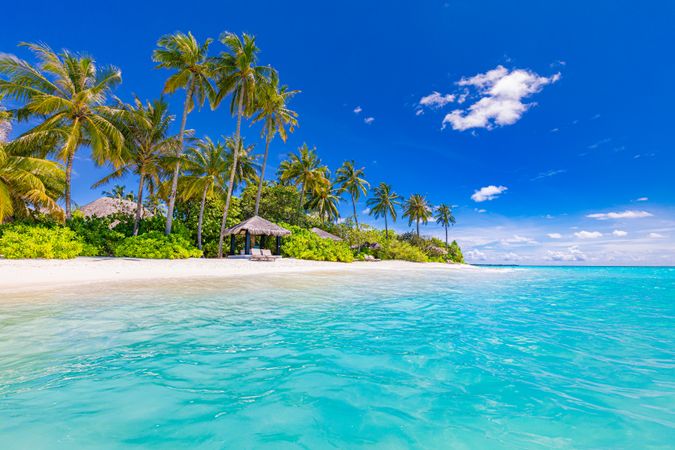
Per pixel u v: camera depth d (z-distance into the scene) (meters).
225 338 5.29
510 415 3.01
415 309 8.48
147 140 22.19
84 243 18.19
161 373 3.79
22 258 14.59
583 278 24.61
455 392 3.49
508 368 4.23
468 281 18.19
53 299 8.02
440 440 2.59
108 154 19.19
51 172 16.77
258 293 10.13
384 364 4.30
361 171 47.81
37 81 18.50
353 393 3.41
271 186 38.22
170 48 22.33
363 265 29.09
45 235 15.77
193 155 25.31
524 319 7.38
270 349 4.80
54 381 3.49
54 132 18.03
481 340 5.53
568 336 5.85
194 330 5.69
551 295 12.48
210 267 17.89
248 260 22.25
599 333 6.10
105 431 2.59
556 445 2.54
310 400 3.22
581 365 4.36
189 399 3.18
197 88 23.72
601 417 2.98
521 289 14.62
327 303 8.84
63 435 2.51
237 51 24.19
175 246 20.19
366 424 2.81
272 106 28.34
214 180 24.97
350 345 5.11
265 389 3.46
